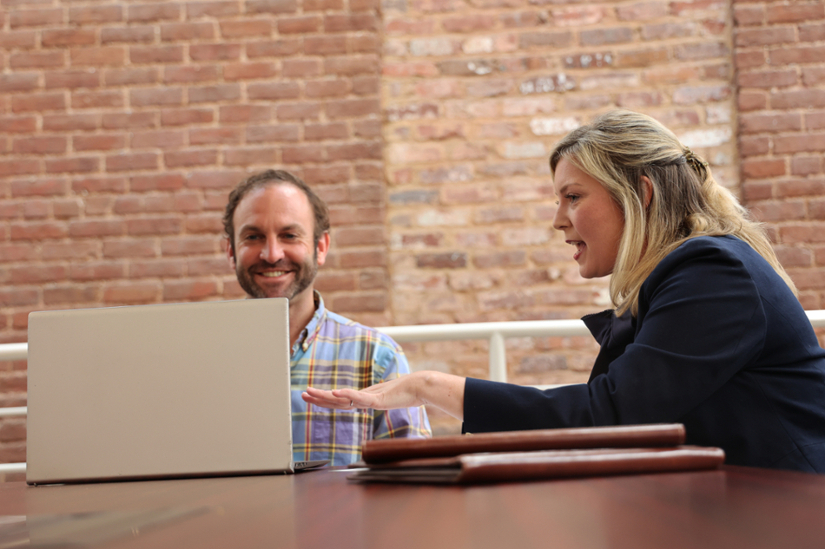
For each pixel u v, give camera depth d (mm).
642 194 1148
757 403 912
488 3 2969
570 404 859
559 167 1240
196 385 897
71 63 3010
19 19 3029
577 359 2826
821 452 886
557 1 2947
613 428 530
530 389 889
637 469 496
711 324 887
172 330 908
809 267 2734
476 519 309
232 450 882
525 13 2953
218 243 2926
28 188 2963
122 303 2910
